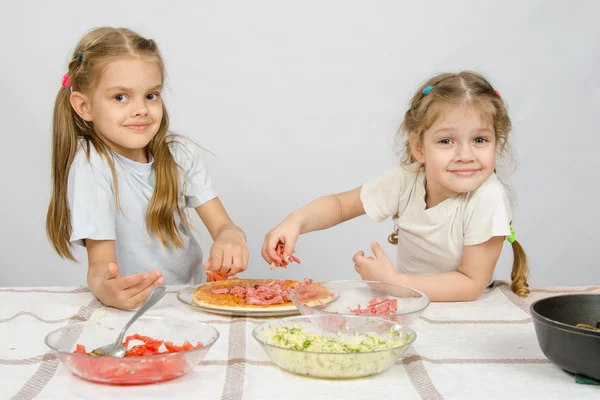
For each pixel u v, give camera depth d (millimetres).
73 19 3150
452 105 1600
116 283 1411
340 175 3373
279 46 3268
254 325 1320
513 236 1644
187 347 1078
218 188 3332
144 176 1909
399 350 1039
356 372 1021
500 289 1646
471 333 1278
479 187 1688
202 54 3242
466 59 3295
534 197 3375
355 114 3334
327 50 3283
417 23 3275
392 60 3299
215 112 3285
